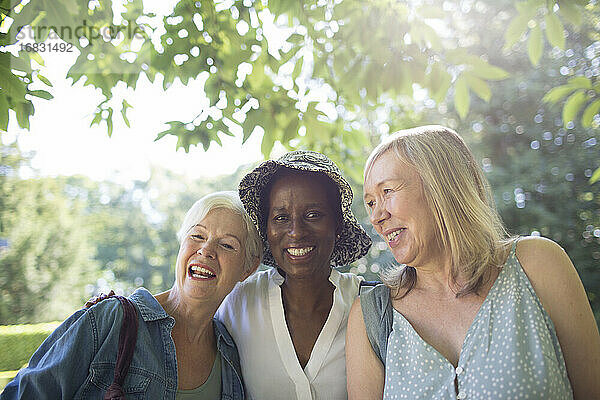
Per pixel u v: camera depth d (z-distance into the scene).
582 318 1.70
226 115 2.99
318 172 2.31
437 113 10.88
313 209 2.25
